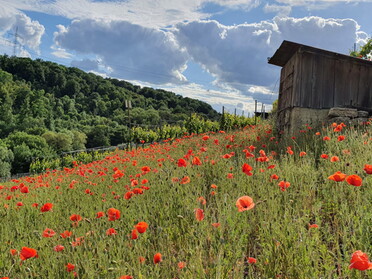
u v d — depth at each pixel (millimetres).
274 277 2600
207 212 3639
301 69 11492
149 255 3176
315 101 11492
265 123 17328
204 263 2793
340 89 11586
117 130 97312
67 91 131250
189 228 3475
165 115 117750
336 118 10570
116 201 5023
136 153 12602
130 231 3645
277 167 5344
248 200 2678
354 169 4598
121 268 2707
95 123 110500
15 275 3221
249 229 3438
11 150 68000
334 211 3713
